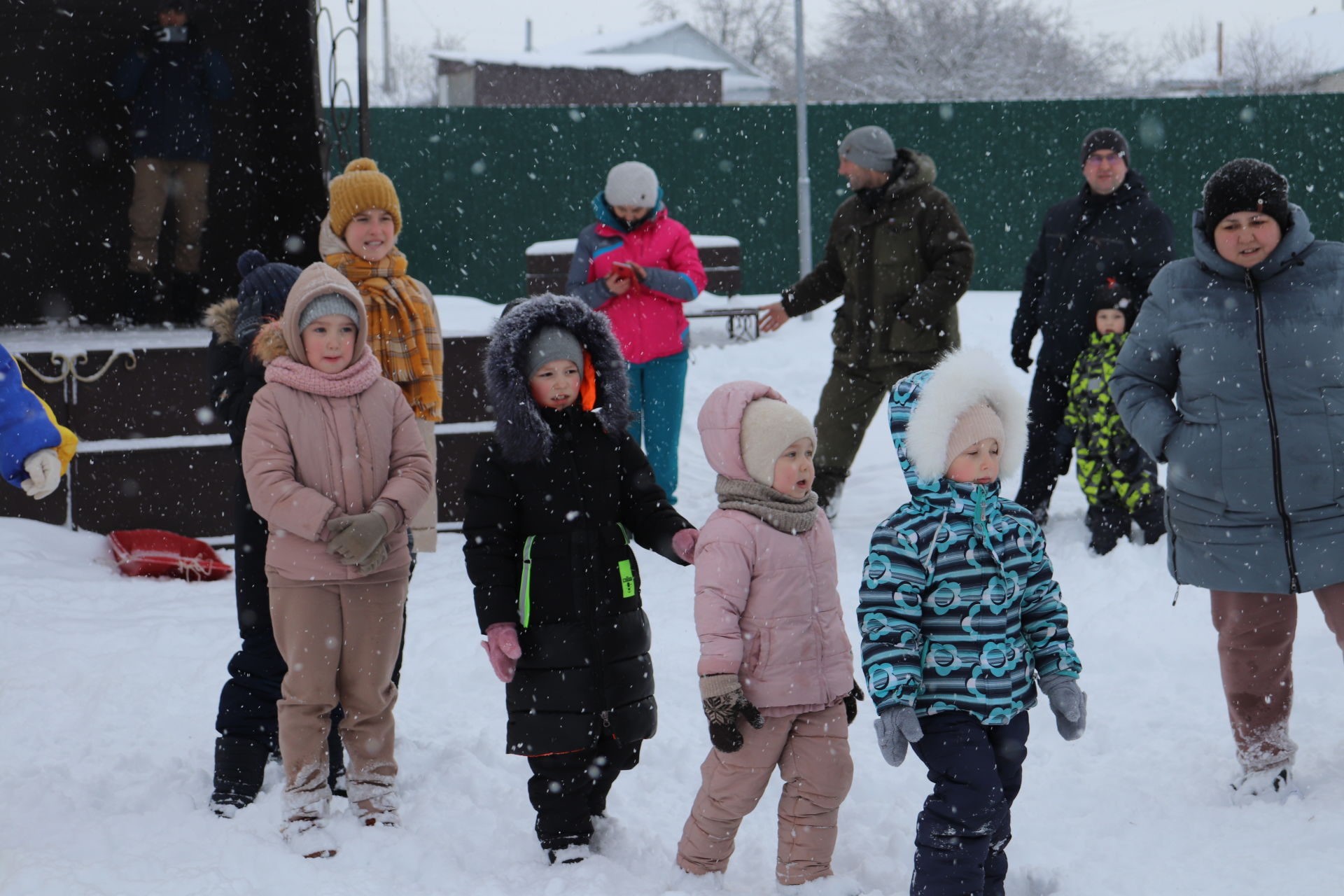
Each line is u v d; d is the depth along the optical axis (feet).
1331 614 13.08
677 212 61.87
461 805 13.01
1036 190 61.82
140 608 19.94
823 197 62.23
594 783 12.03
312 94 27.45
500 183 60.70
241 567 13.12
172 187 28.40
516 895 10.93
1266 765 12.90
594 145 60.95
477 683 16.87
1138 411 13.66
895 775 13.87
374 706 12.48
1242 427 12.80
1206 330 13.02
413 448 12.63
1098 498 21.75
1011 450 10.85
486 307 34.50
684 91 111.24
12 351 22.57
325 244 16.62
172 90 27.76
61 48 27.78
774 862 11.89
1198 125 61.67
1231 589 12.88
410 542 13.80
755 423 11.00
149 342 24.00
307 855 11.73
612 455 12.03
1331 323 12.69
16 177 28.45
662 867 11.70
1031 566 10.70
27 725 15.19
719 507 11.30
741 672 10.98
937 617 10.49
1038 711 15.47
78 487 22.97
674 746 14.73
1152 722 14.98
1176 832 12.16
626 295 24.02
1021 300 23.57
